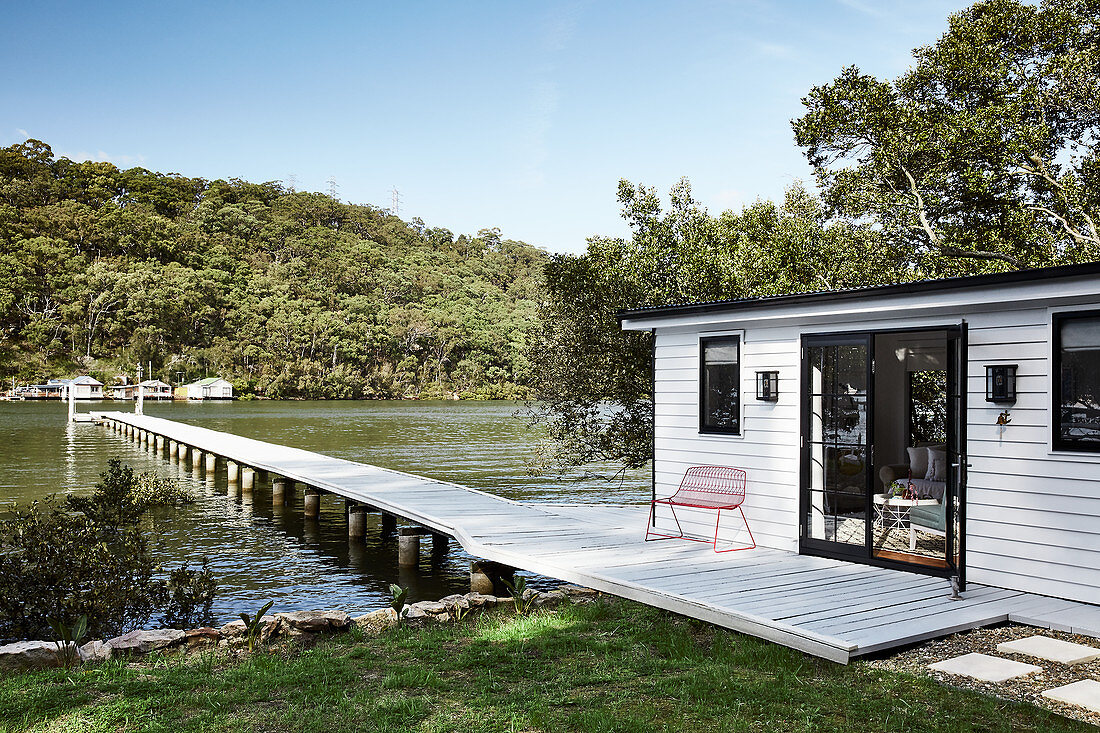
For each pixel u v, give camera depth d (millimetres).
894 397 7973
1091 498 5891
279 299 105688
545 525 9828
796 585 6477
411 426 48844
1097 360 5879
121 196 132000
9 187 116375
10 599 6664
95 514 8164
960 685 4441
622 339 14523
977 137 14383
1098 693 4203
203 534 13773
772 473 8086
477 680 4652
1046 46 15062
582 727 3881
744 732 3820
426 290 123812
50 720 4031
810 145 16484
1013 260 14133
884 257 15367
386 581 10461
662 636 5613
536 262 151625
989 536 6500
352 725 3941
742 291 14375
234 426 47188
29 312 92500
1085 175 14023
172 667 5000
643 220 15648
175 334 97312
